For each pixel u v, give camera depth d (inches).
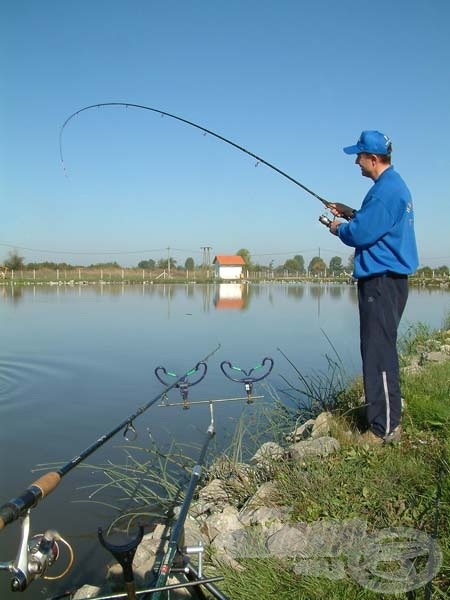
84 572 138.6
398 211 161.0
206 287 1813.5
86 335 541.3
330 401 231.6
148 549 129.6
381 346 162.7
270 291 1515.7
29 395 308.8
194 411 271.0
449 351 325.4
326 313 774.5
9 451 219.8
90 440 233.6
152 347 467.8
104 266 2576.3
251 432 232.5
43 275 2171.5
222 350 451.2
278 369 370.6
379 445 162.1
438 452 152.9
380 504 129.5
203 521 143.6
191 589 108.8
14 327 606.2
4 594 131.4
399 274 162.4
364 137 168.9
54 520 163.9
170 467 200.1
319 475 144.0
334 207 191.2
